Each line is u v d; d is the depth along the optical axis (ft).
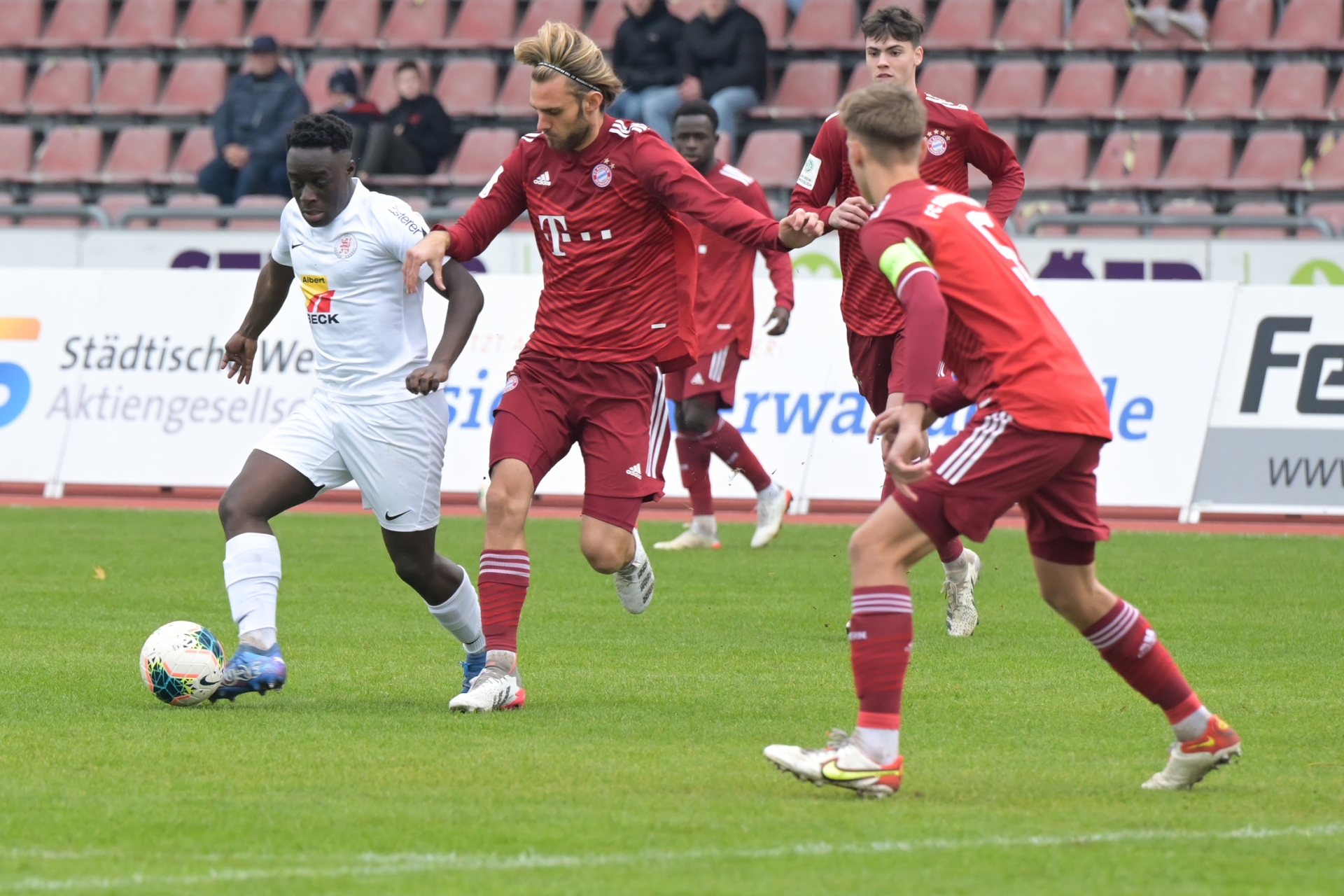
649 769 58.85
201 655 70.03
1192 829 50.67
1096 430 54.24
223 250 189.06
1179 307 157.17
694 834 49.57
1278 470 153.28
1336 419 152.76
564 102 69.97
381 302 71.00
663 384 74.59
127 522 150.20
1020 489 53.93
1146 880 44.88
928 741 64.85
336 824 50.60
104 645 87.04
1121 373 157.38
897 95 56.44
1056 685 77.61
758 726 67.41
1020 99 220.23
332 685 77.00
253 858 46.62
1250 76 213.46
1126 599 107.14
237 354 76.18
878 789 54.19
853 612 54.95
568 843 48.47
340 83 211.82
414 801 53.67
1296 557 129.59
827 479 160.04
